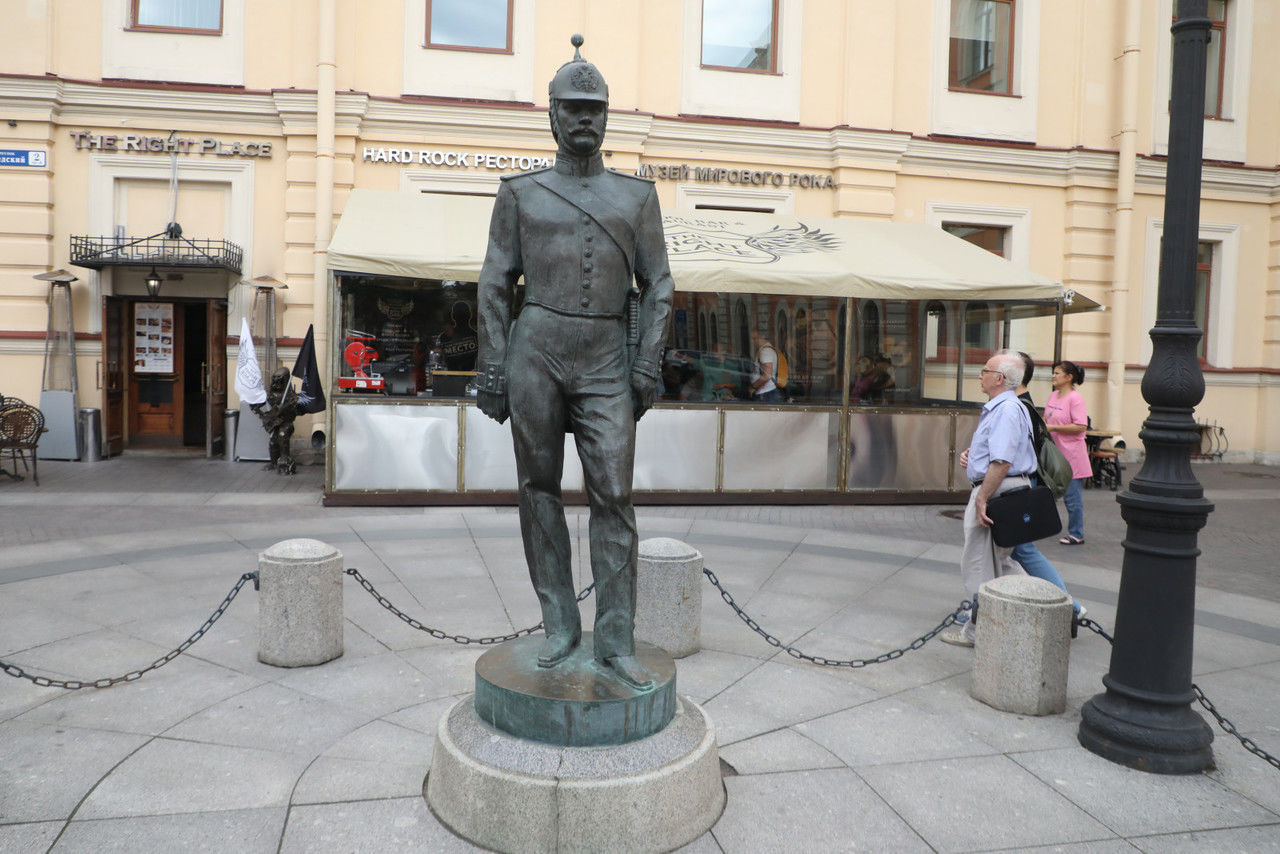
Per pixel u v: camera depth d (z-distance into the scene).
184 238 12.18
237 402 12.44
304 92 12.06
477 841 2.81
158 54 12.09
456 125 12.52
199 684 4.13
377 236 9.29
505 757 2.85
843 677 4.43
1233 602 6.16
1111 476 12.19
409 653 4.62
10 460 11.82
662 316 3.20
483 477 9.33
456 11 12.62
